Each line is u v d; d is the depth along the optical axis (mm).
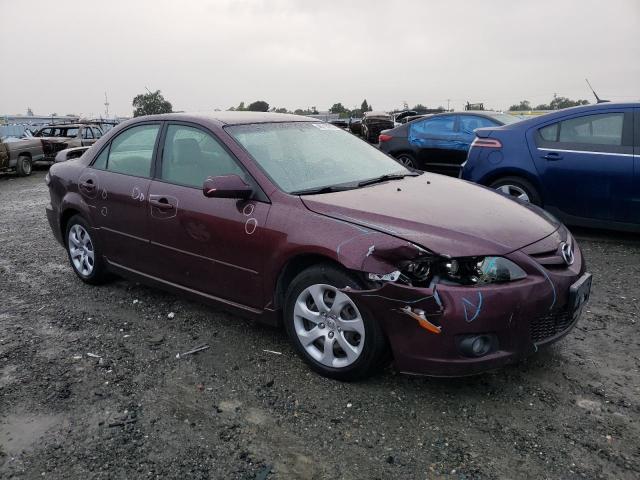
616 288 4902
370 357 3152
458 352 2918
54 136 18719
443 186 4086
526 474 2545
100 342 4016
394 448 2748
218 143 3975
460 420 2959
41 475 2627
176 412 3102
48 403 3232
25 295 5066
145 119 4641
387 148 11898
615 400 3117
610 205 6105
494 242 3051
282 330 4148
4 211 9820
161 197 4172
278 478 2559
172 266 4219
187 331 4156
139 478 2584
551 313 3104
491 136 6941
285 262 3422
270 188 3619
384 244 3006
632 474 2529
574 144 6305
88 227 4961
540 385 3281
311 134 4461
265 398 3215
